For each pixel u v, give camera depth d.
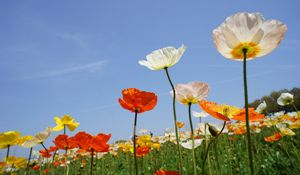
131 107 0.33
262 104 0.89
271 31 0.23
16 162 0.67
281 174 0.70
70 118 0.63
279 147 0.91
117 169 1.08
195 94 0.37
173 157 1.07
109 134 0.42
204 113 0.56
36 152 0.81
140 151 0.69
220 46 0.24
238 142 1.01
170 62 0.38
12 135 0.56
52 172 0.65
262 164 0.76
